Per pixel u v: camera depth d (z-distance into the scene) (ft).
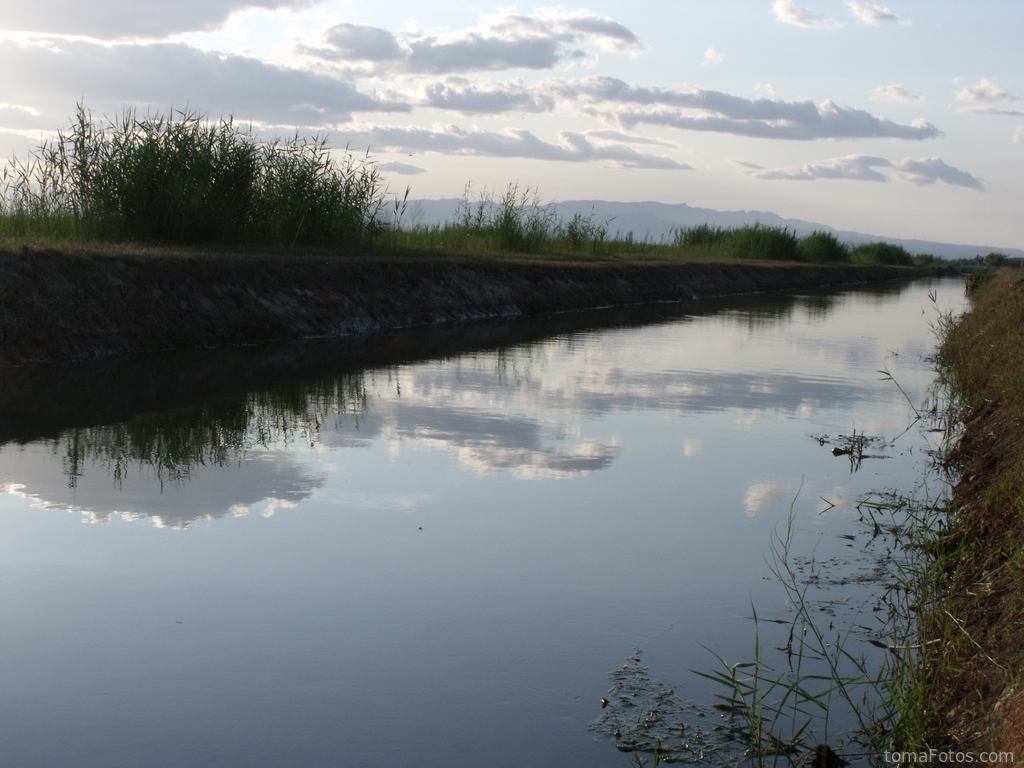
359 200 56.85
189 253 40.78
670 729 10.94
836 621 13.82
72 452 21.48
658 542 16.90
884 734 10.84
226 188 48.96
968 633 11.89
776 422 27.50
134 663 12.04
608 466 21.91
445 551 16.11
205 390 28.94
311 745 10.40
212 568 15.06
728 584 15.11
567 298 60.80
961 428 26.17
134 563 15.16
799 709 11.53
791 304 75.77
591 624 13.52
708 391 32.17
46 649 12.35
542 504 18.89
